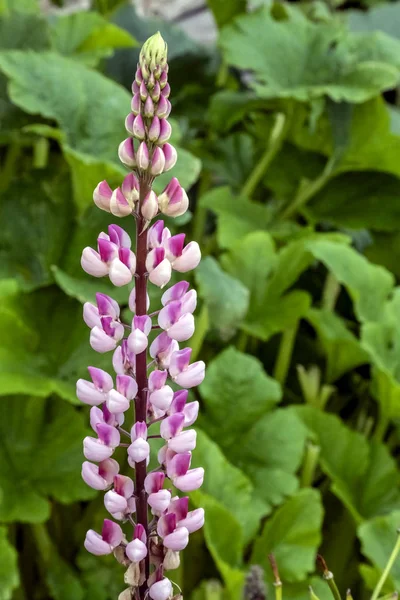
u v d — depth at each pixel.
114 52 2.35
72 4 3.20
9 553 1.29
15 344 1.54
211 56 2.45
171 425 0.83
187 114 2.38
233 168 2.31
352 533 1.66
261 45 2.14
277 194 2.27
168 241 0.82
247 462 1.53
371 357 1.69
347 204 2.23
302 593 1.34
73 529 1.68
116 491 0.84
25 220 1.70
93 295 1.56
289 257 1.87
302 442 1.53
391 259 2.24
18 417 1.51
